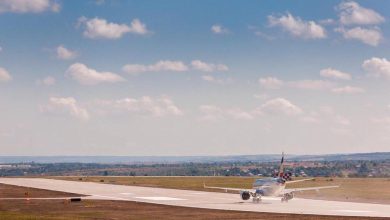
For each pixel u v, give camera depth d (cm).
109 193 13700
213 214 8412
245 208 9444
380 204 10419
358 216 8075
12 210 9188
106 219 7656
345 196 12656
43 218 7656
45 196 12519
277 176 12181
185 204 10338
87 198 11925
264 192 10850
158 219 7719
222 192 14362
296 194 13300
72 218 7706
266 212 8706
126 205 10125
